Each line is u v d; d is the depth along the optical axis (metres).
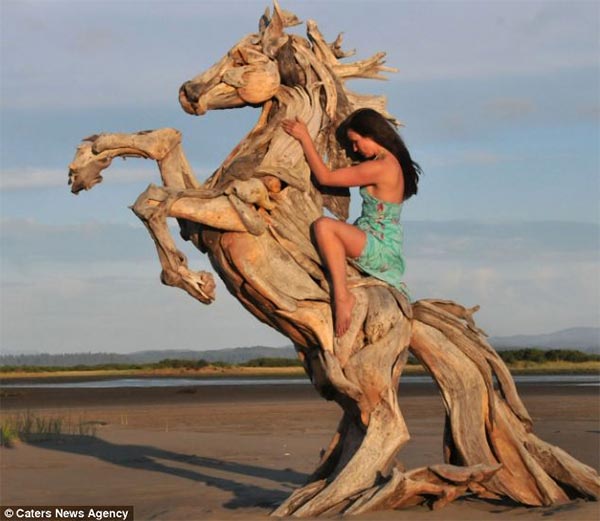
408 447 13.74
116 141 8.34
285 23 8.70
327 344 7.94
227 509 8.54
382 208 8.14
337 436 8.44
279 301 7.88
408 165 8.30
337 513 7.61
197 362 72.25
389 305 7.97
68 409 25.05
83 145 8.44
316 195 8.39
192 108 8.43
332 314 7.98
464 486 7.76
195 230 8.22
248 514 8.10
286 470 11.77
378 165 8.14
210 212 7.82
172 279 7.80
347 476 7.77
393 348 7.95
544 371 55.53
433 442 14.45
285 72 8.50
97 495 9.72
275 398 28.44
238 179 7.97
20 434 15.98
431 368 8.42
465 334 8.40
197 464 12.36
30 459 12.82
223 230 7.96
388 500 7.58
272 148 8.25
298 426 18.09
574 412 20.61
